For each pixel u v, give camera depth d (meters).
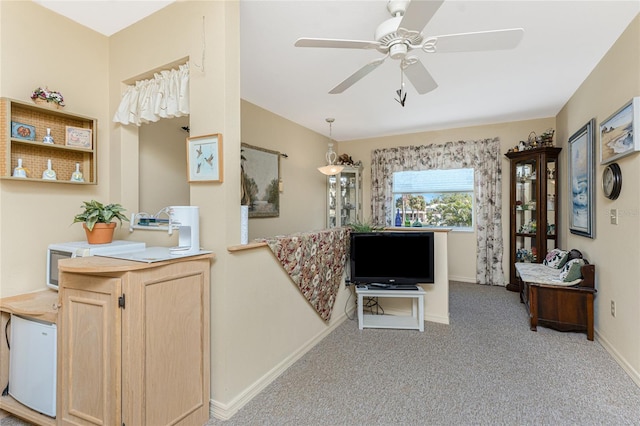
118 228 2.38
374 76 3.20
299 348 2.57
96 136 2.28
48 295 1.97
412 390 2.09
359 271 3.23
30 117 2.00
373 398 2.01
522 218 4.61
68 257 1.88
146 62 2.16
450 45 1.75
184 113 2.05
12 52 1.92
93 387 1.49
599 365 2.39
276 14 2.15
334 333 3.06
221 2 1.82
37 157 2.05
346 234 3.36
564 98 3.84
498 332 3.05
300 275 2.54
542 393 2.04
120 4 2.04
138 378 1.43
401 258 3.21
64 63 2.17
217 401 1.85
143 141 2.67
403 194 5.68
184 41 1.96
